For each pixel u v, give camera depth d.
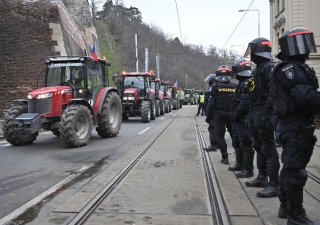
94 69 13.82
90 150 11.29
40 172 8.26
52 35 25.12
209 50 58.59
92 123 12.70
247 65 7.03
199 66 63.00
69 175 7.91
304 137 4.42
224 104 8.54
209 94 8.85
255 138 6.28
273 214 5.19
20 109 12.39
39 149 11.62
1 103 22.52
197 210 5.48
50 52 24.72
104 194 6.28
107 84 15.05
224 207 5.54
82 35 36.06
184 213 5.35
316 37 31.20
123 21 80.06
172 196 6.18
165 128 17.81
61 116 11.87
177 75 66.88
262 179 6.58
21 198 6.30
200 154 10.13
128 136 14.77
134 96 22.22
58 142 13.21
